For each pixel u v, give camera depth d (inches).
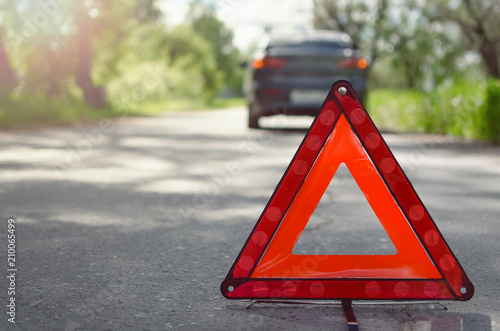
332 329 84.9
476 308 93.4
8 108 525.3
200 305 94.5
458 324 86.8
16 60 751.1
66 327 85.3
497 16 804.0
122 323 86.9
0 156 296.7
